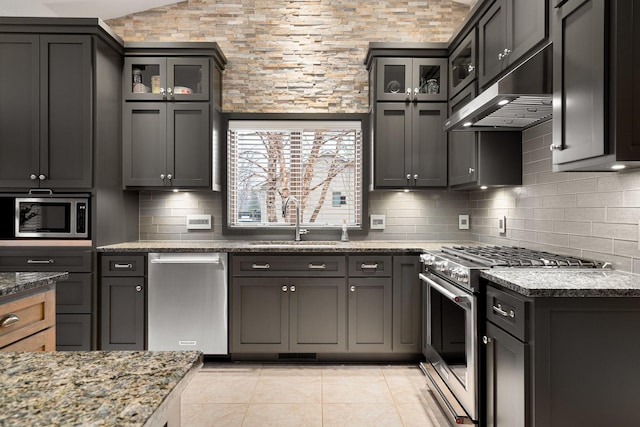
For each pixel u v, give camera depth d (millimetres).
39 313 1539
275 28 3658
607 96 1424
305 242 3523
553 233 2377
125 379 702
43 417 560
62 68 2889
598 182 1992
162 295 2996
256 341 3021
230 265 3021
